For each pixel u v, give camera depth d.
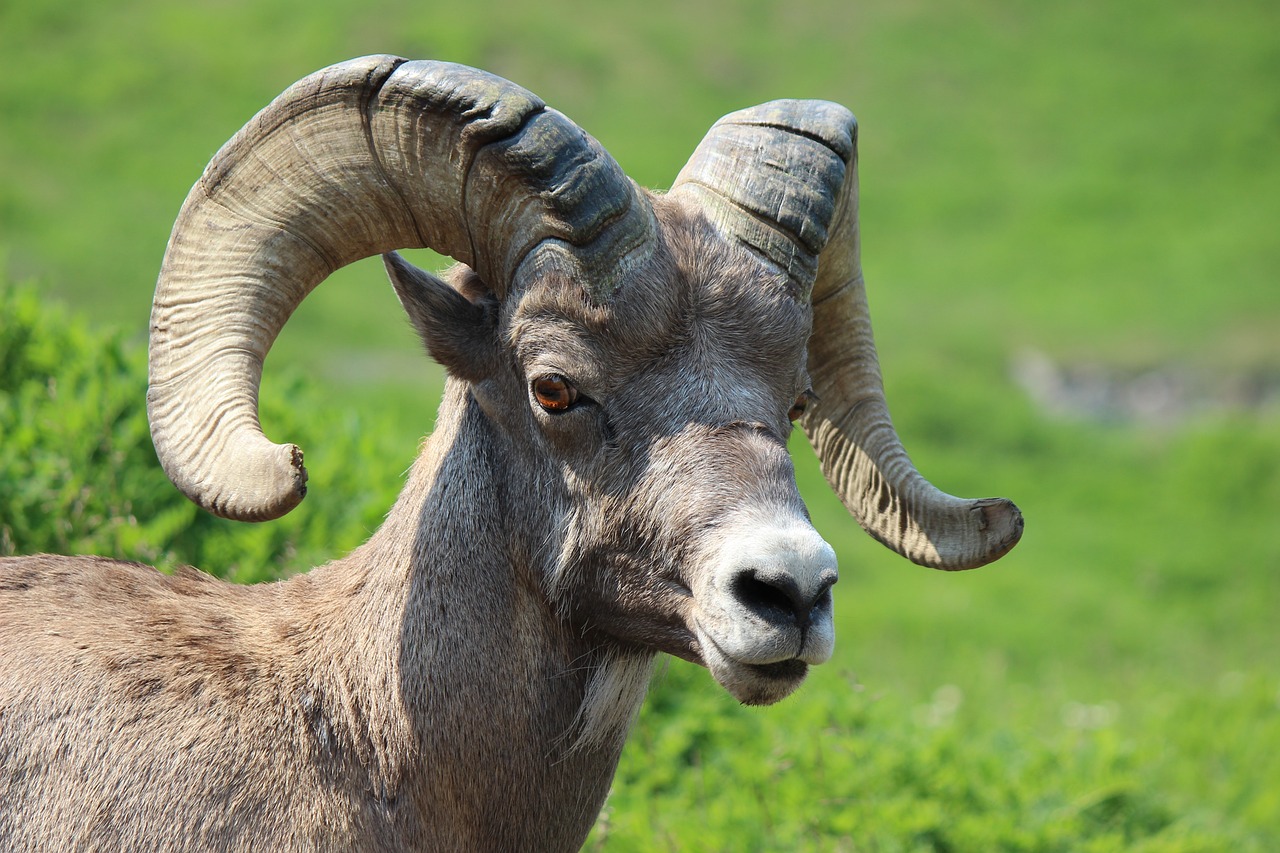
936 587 49.66
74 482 19.03
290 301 12.48
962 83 127.31
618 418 12.16
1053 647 44.16
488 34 110.75
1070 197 111.50
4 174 81.88
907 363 78.50
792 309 12.63
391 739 12.52
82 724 11.91
